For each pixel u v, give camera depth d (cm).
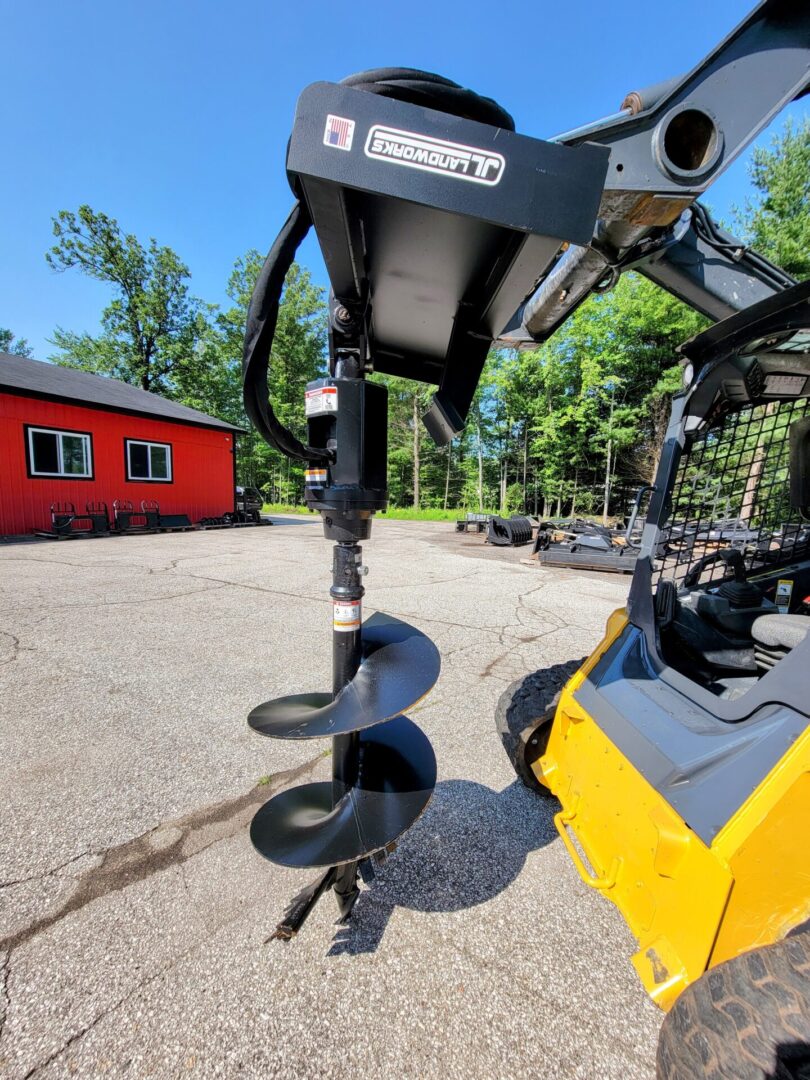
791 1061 85
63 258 2648
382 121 78
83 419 1212
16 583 664
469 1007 141
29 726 295
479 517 1619
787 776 102
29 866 189
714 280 157
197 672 378
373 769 159
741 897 102
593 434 2398
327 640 456
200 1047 129
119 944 158
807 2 92
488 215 79
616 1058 129
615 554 882
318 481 134
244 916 170
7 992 142
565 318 176
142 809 224
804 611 202
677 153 99
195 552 981
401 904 178
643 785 130
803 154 1416
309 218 98
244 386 106
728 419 202
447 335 165
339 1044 131
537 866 198
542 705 231
